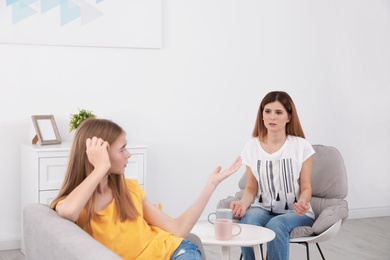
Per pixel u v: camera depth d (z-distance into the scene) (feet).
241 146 15.70
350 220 16.92
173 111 14.92
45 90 13.61
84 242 5.18
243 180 11.37
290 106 10.38
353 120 17.04
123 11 14.11
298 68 16.25
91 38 13.84
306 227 9.66
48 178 12.28
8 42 13.12
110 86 14.23
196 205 7.28
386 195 17.57
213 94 15.31
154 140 14.76
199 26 15.07
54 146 12.64
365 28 17.07
